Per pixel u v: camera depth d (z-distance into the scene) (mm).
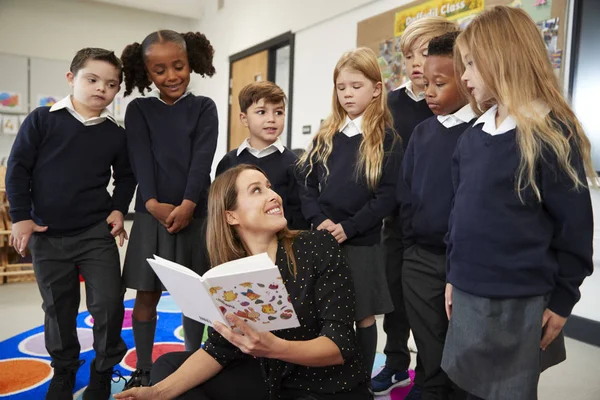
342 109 1828
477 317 1105
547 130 1019
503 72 1076
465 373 1132
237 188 1263
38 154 1668
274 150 1928
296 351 1068
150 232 1794
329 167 1751
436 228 1447
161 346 2301
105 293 1708
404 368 1945
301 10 4629
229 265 995
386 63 3633
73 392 1820
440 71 1435
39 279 1690
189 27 7164
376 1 3730
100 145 1739
